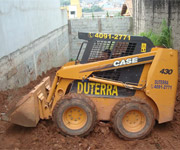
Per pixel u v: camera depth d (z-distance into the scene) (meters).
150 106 4.66
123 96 4.84
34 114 4.70
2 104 5.78
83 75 4.71
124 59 4.62
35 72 9.67
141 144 4.52
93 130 4.87
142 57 4.62
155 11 12.73
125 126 4.70
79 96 4.64
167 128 5.29
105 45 4.81
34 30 9.83
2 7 6.47
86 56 4.85
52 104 5.01
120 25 21.86
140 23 17.48
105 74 4.81
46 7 12.63
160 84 4.66
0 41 6.16
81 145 4.41
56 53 15.36
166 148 4.43
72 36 22.16
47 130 4.95
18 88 7.30
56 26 15.80
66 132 4.63
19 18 7.88
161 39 10.73
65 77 4.76
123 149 4.39
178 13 9.09
